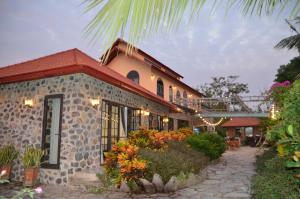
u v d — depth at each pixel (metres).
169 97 19.66
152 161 7.12
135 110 12.01
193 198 6.14
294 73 14.30
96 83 8.80
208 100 19.69
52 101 8.59
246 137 31.39
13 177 8.51
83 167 7.85
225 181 8.32
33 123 8.51
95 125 8.56
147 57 16.95
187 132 14.85
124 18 0.99
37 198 6.11
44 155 8.16
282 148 2.44
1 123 9.23
